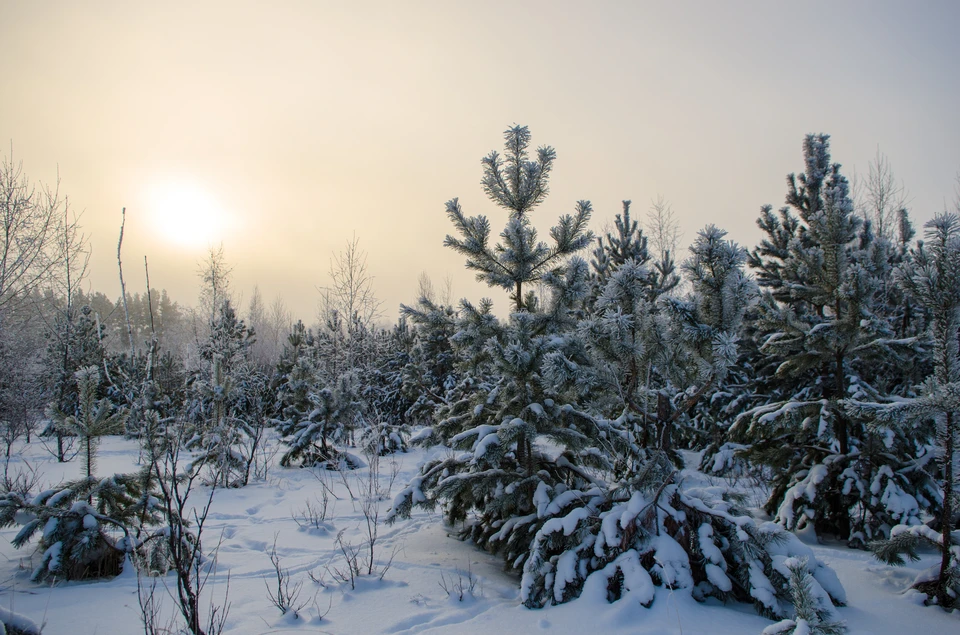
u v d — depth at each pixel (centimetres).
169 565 515
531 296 649
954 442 414
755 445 759
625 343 469
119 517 540
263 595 462
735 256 435
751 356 1286
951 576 416
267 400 1966
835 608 401
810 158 1182
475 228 621
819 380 846
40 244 1178
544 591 428
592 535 448
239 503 889
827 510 685
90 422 554
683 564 420
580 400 574
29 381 1436
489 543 552
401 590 470
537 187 628
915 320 987
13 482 811
